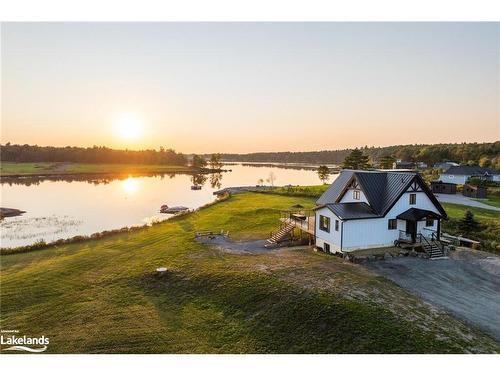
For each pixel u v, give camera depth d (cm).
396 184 2905
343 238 2711
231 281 2247
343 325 1648
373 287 2011
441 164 11538
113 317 1995
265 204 5547
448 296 1953
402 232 2888
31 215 5709
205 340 1744
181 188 9719
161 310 2066
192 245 3234
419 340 1502
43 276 2603
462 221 3662
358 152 9250
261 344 1656
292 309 1833
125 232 4116
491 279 2217
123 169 15900
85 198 7569
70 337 1806
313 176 15050
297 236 3419
